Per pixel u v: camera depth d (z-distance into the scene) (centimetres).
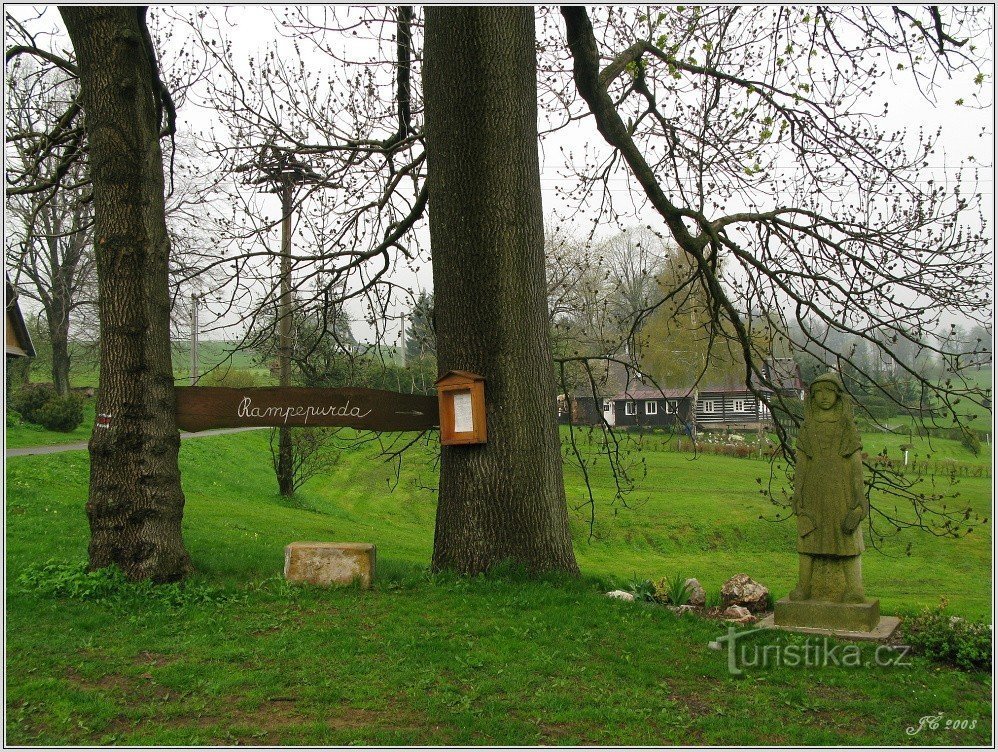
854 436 959
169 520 1071
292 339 1574
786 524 3039
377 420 1126
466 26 1102
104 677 738
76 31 1062
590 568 2294
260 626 890
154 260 1082
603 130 1231
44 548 1300
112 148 1060
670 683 758
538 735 638
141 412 1062
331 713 671
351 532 2156
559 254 1859
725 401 5844
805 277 1230
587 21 1152
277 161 1420
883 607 1186
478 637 861
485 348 1100
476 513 1089
